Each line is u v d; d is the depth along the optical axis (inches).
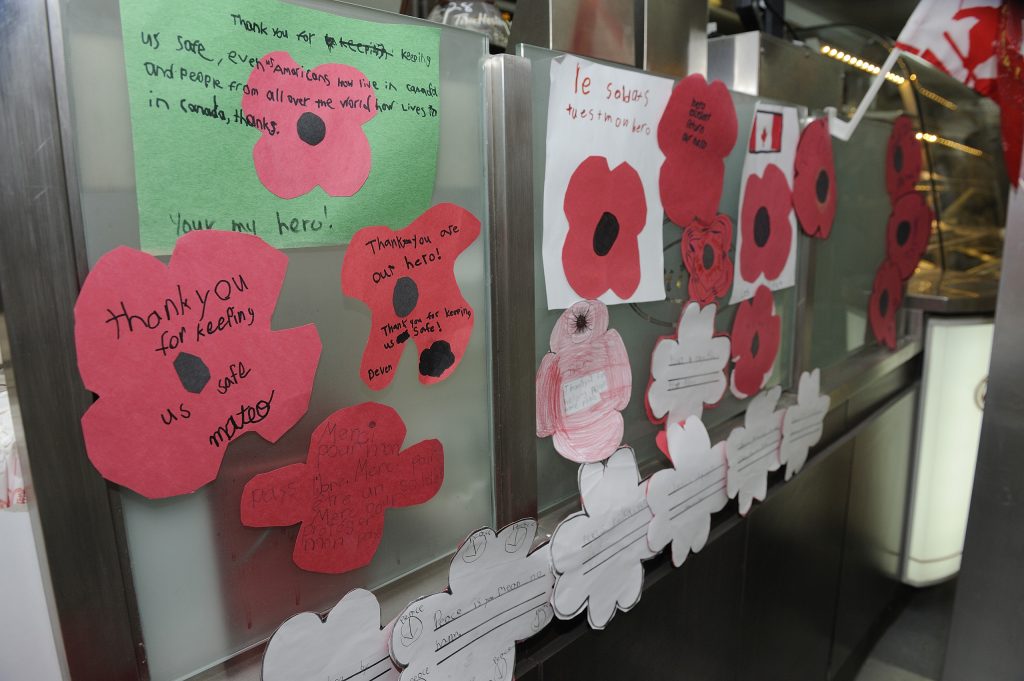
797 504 65.1
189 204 23.9
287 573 29.5
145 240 23.1
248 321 26.1
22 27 20.0
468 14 43.3
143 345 23.4
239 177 25.1
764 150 55.2
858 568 81.3
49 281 21.4
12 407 21.4
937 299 87.2
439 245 32.9
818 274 68.8
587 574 42.1
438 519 35.9
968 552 66.3
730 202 53.8
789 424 61.9
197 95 23.6
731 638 58.6
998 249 121.3
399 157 30.1
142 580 25.1
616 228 42.7
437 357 33.9
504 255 35.3
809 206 62.8
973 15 55.6
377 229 29.9
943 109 107.7
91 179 22.0
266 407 27.2
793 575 66.7
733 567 57.1
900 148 79.1
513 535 36.7
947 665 69.7
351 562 31.8
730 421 58.7
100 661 24.1
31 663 25.7
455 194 33.4
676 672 52.3
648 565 49.6
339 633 29.7
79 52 21.2
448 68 31.9
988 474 63.8
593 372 43.2
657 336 49.2
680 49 57.3
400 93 29.7
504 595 36.8
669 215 46.8
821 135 62.7
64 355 21.9
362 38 28.0
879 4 102.0
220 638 27.8
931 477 91.9
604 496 42.9
